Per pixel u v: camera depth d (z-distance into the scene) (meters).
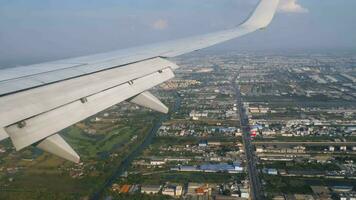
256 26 41.75
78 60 25.08
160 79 24.34
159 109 22.56
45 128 14.85
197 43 32.59
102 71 22.09
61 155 15.09
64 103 16.78
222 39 34.62
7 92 15.82
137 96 22.47
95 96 18.70
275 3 43.75
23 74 19.41
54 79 18.89
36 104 15.71
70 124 15.95
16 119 14.12
